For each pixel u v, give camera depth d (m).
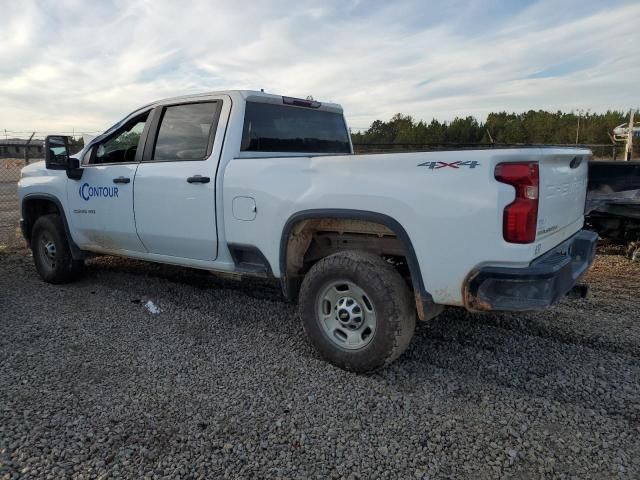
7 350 3.78
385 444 2.62
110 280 5.75
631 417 2.83
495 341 3.89
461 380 3.29
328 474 2.40
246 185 3.76
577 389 3.15
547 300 2.76
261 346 3.85
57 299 5.07
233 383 3.26
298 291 3.83
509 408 2.94
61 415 2.87
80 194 5.07
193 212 4.11
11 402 3.01
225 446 2.60
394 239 3.52
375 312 3.18
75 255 5.41
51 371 3.43
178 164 4.22
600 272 5.84
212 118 4.13
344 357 3.35
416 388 3.19
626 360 3.54
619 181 6.52
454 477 2.38
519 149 2.76
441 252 2.95
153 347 3.84
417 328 4.16
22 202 5.80
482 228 2.79
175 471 2.42
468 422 2.81
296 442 2.64
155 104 4.56
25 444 2.61
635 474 2.37
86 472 2.40
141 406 2.98
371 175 3.15
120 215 4.71
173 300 4.99
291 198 3.50
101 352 3.75
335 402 3.02
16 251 7.58
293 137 4.61
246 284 5.55
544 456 2.51
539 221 2.82
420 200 2.97
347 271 3.24
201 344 3.89
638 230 6.59
